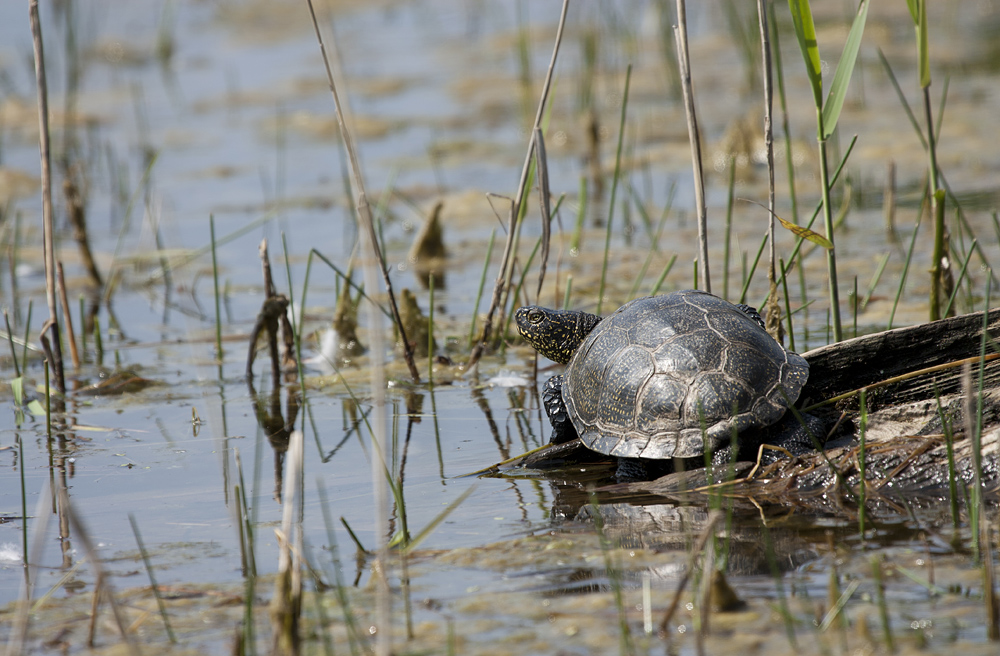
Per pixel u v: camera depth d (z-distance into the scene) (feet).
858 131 112.78
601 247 83.71
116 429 50.29
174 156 117.08
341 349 62.85
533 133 53.98
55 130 127.54
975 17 166.61
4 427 51.11
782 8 160.56
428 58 160.66
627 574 31.55
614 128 120.47
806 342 56.59
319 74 153.58
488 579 31.91
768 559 31.65
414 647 27.73
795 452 38.55
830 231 45.85
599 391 42.01
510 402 53.06
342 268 80.84
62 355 61.93
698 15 179.73
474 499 39.52
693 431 39.17
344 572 33.14
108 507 40.19
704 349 40.42
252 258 84.43
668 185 100.73
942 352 42.16
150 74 158.40
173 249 86.02
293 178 107.14
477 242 87.25
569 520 36.78
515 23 178.50
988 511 33.76
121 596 32.04
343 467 44.04
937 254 53.21
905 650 25.54
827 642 26.25
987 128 108.78
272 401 54.44
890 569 30.17
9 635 29.76
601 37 155.12
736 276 73.51
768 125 47.24
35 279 81.66
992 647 25.44
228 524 38.06
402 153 115.24
